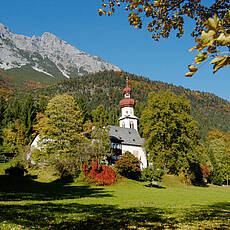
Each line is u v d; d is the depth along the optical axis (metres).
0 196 17.41
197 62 2.63
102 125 45.22
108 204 15.65
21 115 73.94
